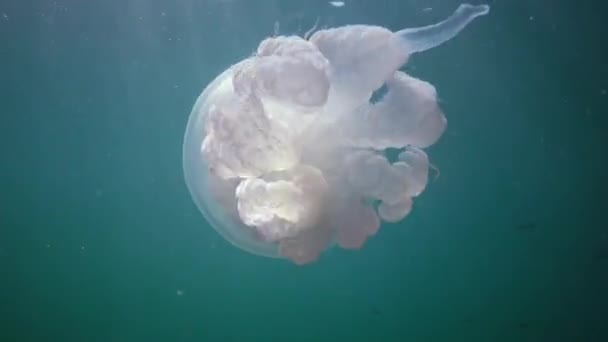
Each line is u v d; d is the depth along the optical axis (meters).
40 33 12.15
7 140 18.09
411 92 2.95
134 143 19.72
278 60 2.72
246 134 2.86
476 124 16.72
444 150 17.33
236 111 2.89
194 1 11.09
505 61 13.83
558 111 16.42
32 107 16.11
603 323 10.65
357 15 11.67
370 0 11.05
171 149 20.28
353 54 2.95
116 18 11.69
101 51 13.21
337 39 2.98
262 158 2.89
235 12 11.55
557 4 11.54
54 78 14.50
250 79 2.81
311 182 2.96
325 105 3.08
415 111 2.93
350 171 3.01
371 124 3.00
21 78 14.29
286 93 2.72
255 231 3.54
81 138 18.77
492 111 16.31
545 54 13.75
